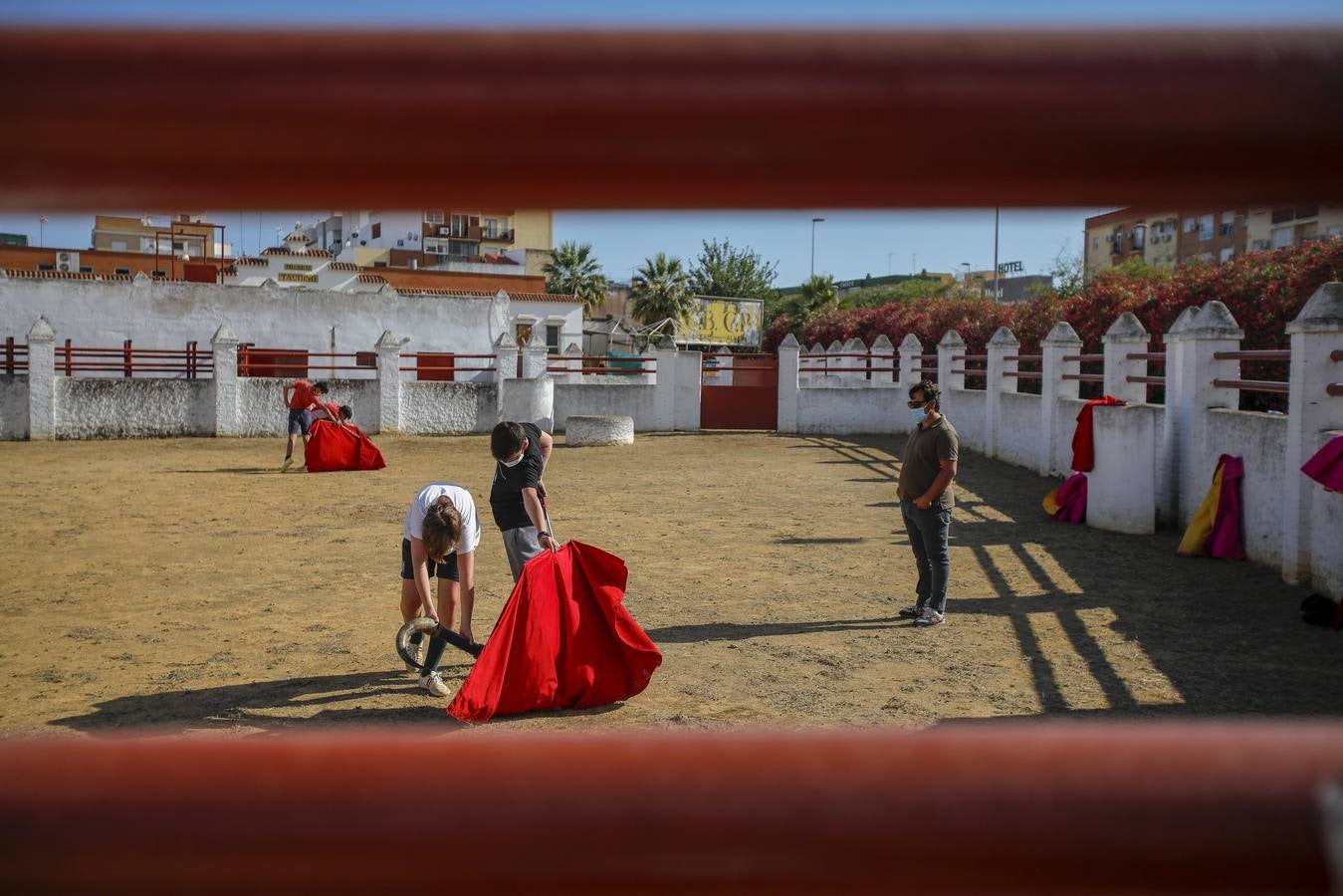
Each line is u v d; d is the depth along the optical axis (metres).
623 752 0.43
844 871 0.41
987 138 0.39
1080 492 13.24
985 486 17.02
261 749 0.43
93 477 18.45
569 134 0.39
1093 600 8.90
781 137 0.40
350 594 9.18
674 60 0.40
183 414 28.11
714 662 7.12
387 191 0.41
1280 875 0.41
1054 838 0.41
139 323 32.84
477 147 0.41
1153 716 5.95
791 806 0.41
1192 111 0.38
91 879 0.38
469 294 37.59
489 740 0.45
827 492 16.58
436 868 0.40
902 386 29.08
